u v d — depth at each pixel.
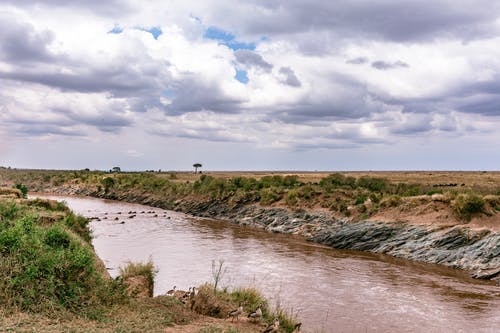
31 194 101.25
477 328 19.98
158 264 31.48
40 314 11.27
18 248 13.30
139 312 13.13
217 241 44.06
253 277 28.72
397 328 19.77
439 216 41.44
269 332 13.27
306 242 45.34
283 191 63.94
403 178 107.31
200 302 15.34
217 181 77.38
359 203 52.06
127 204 86.44
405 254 37.81
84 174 132.50
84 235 26.00
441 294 25.89
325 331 18.97
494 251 32.59
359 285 27.69
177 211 75.88
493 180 93.75
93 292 13.20
